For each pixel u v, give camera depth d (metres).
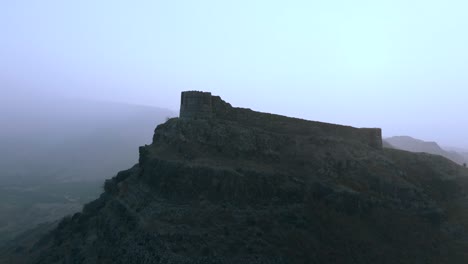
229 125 45.69
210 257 29.56
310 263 32.12
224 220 34.25
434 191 51.50
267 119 49.88
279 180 40.38
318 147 48.41
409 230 41.16
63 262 39.88
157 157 42.28
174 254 29.30
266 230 34.19
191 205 35.84
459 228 44.09
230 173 38.56
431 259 37.66
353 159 48.56
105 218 41.94
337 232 36.84
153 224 33.31
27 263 45.44
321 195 41.12
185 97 47.84
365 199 42.72
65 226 51.47
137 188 42.00
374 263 34.75
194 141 43.50
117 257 33.53
